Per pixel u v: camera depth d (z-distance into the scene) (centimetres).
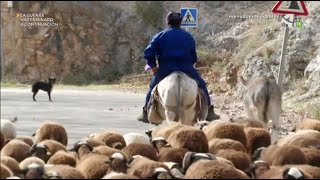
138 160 938
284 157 984
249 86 1512
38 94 3606
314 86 2523
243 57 3319
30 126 2147
